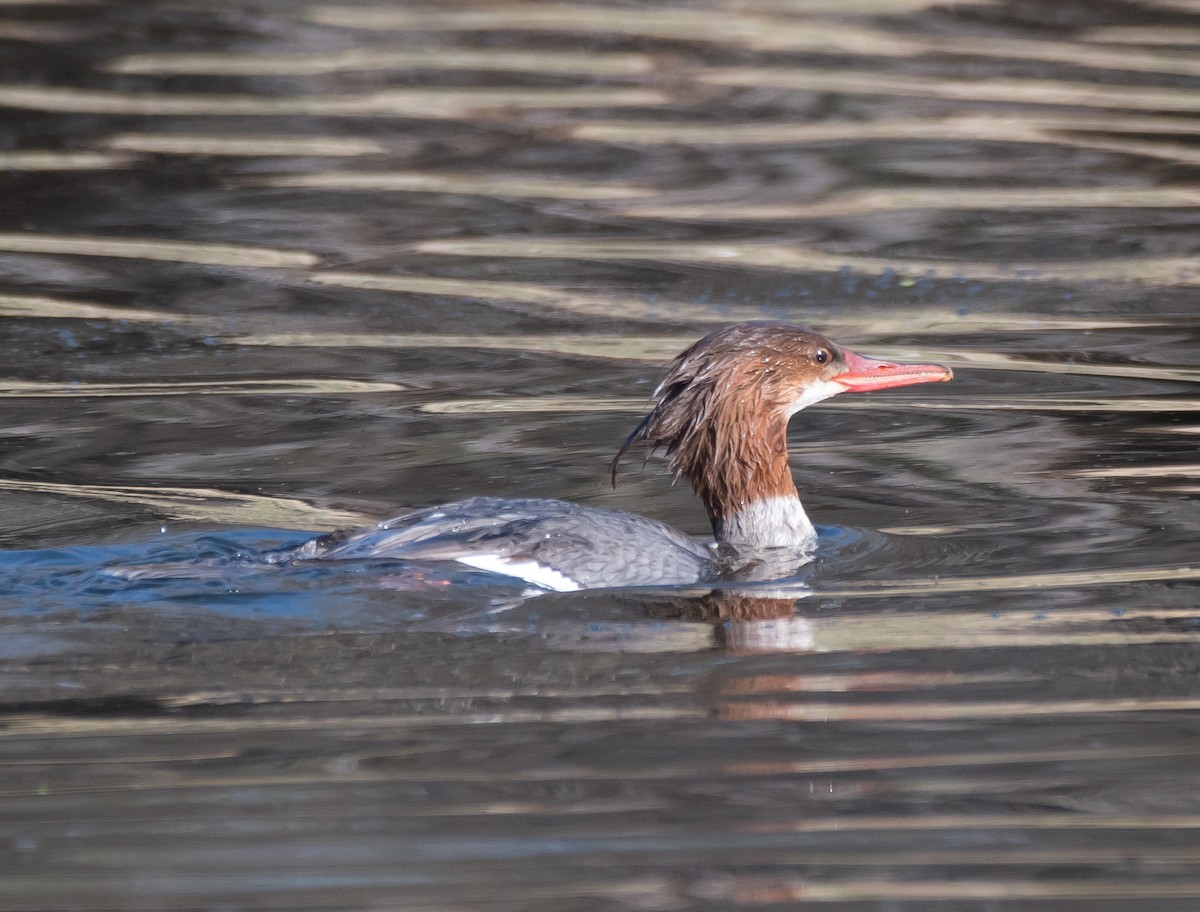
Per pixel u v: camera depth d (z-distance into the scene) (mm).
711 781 7746
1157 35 28469
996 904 6664
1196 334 16531
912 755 8023
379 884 6789
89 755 7977
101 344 16203
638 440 13008
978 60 26969
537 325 16859
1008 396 14914
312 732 8242
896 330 16719
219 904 6621
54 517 11859
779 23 29359
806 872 6879
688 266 18672
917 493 12602
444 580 10430
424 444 13641
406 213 20359
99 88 25078
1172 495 12305
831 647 9484
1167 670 9031
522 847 7094
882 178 21703
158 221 20000
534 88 25484
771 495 11922
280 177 21578
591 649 9445
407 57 27016
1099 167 22016
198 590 10180
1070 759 7930
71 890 6730
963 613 10047
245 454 13383
